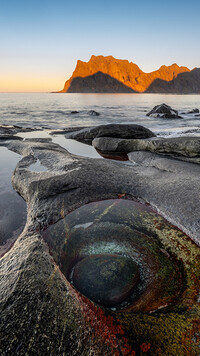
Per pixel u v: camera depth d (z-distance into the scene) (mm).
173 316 1677
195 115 20578
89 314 1512
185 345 1437
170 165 4859
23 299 1396
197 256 2404
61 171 4266
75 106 34312
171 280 2180
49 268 1717
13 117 19609
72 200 3363
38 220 2906
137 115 21062
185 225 2801
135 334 1478
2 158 6723
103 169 4371
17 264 1722
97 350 1289
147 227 2961
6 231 3113
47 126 14547
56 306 1409
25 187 3910
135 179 4066
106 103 42750
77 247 2658
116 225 2998
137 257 2533
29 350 1161
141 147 6605
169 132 10516
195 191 3273
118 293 2068
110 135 8961
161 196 3414
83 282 2180
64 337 1269
